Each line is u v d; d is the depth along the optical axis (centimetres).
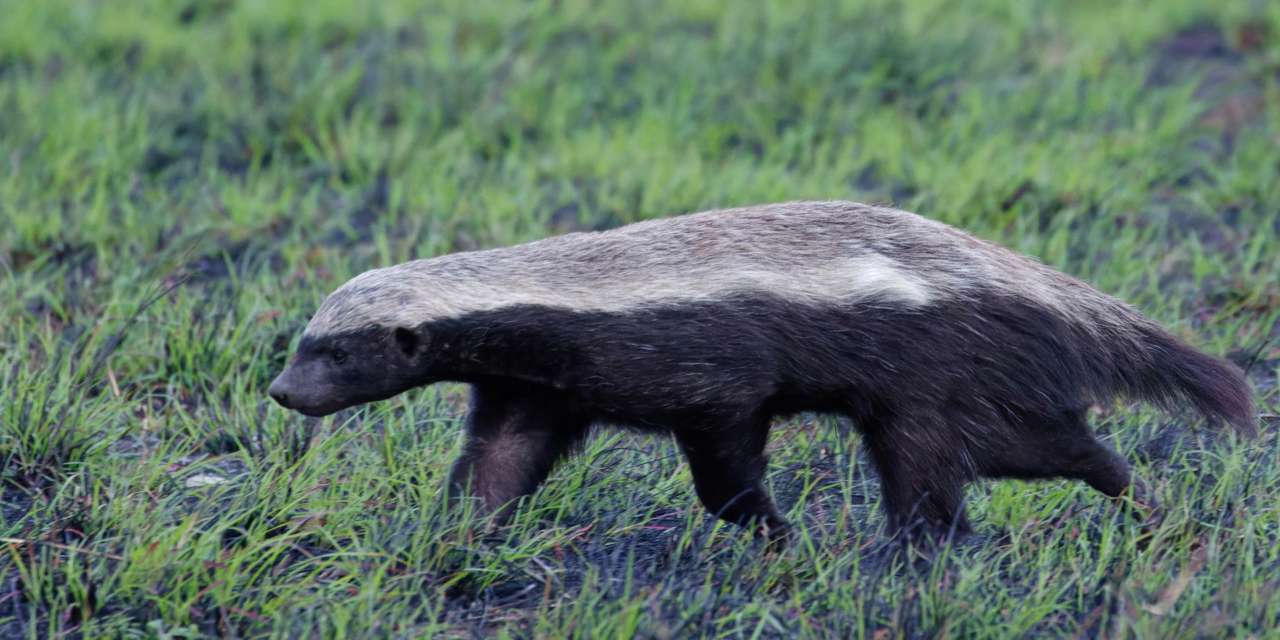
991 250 868
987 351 841
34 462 935
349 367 845
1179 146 1578
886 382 836
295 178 1494
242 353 1119
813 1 1997
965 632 764
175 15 2016
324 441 955
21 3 2000
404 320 833
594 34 1902
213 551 831
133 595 794
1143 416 1016
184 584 800
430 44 1861
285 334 1139
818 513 926
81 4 2016
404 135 1551
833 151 1570
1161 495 914
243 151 1579
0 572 815
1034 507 916
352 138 1553
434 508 877
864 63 1767
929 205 1409
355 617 772
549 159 1538
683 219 859
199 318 1142
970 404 847
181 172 1528
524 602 830
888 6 1975
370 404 1030
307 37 1889
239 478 933
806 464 957
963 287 838
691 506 911
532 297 828
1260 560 845
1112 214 1397
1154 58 1850
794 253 837
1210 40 1911
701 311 820
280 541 835
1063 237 1309
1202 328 1190
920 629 763
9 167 1461
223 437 1014
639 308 820
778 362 830
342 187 1469
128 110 1616
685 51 1820
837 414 877
